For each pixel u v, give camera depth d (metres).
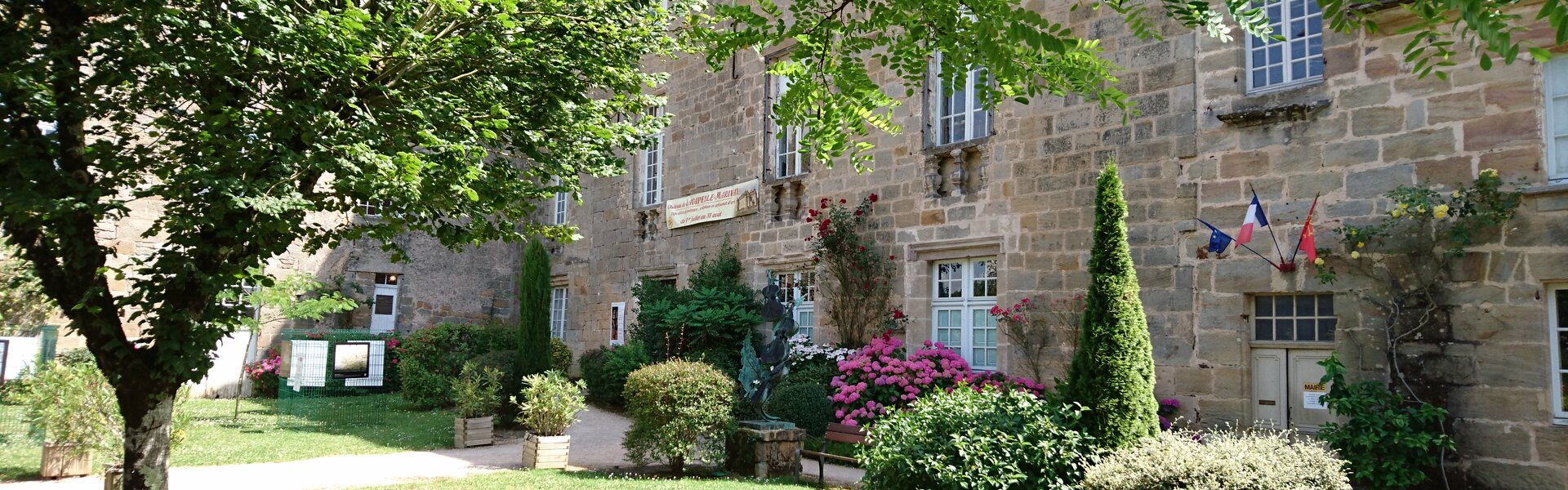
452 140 7.40
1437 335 8.53
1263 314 9.88
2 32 5.96
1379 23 9.08
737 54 17.20
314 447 12.41
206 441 12.56
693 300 15.92
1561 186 8.01
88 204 5.80
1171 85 10.67
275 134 6.63
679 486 9.15
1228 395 9.81
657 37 9.27
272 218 6.46
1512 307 8.20
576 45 8.35
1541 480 7.90
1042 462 7.36
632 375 10.53
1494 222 8.20
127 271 16.78
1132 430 7.94
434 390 16.80
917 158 13.47
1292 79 9.89
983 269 12.77
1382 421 8.35
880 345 12.77
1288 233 9.55
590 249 21.03
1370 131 9.14
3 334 14.20
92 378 10.43
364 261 21.16
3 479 10.11
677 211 18.22
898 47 5.84
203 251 6.46
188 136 6.80
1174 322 10.34
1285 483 5.95
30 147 5.88
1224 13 10.24
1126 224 10.88
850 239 13.99
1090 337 8.34
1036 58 5.75
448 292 22.42
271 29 6.43
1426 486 8.37
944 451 7.48
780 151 16.28
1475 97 8.58
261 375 19.08
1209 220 10.18
